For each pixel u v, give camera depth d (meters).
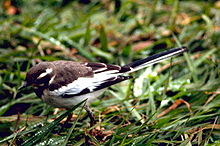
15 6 16.88
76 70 10.20
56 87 10.03
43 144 9.39
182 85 11.82
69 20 15.98
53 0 16.97
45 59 13.04
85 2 17.47
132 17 16.14
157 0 16.08
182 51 10.68
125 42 15.00
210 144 9.04
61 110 11.46
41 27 14.96
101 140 10.04
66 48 14.55
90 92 10.11
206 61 13.00
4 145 9.78
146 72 12.48
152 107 10.84
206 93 11.14
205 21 15.59
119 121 10.85
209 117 10.18
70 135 9.67
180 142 9.24
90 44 15.07
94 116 10.34
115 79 10.10
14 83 12.54
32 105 11.77
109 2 17.12
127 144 9.27
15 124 10.62
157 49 14.59
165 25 15.77
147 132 9.54
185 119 10.01
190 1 16.88
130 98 11.25
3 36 14.81
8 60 13.35
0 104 11.95
